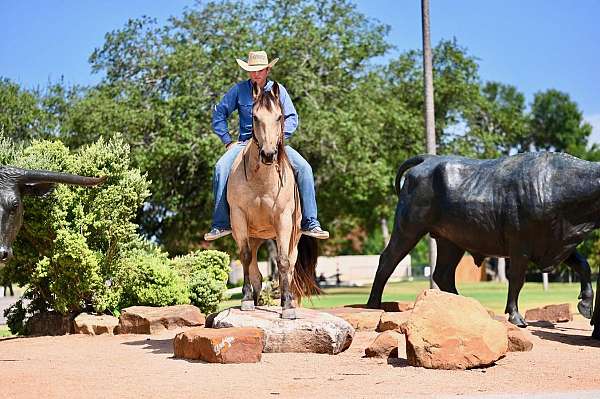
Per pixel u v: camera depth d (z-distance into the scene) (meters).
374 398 7.13
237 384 7.89
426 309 9.05
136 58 32.53
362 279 66.50
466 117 40.94
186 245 35.19
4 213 9.66
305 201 10.65
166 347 10.86
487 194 12.34
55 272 13.66
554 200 11.77
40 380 8.24
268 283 16.89
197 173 32.56
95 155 14.13
